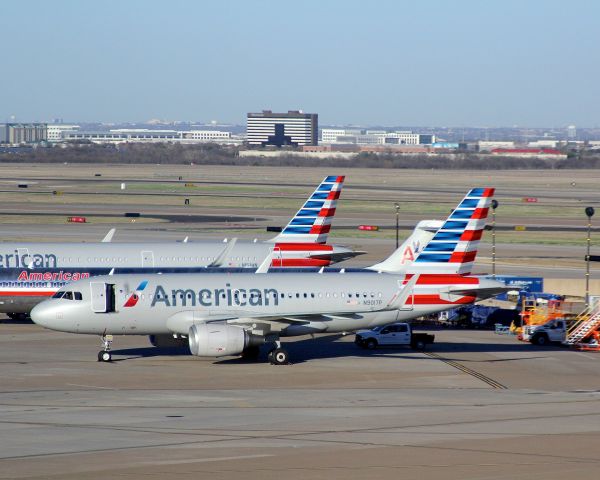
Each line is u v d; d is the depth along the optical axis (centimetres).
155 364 14662
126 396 12219
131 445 9550
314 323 15312
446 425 10669
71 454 9169
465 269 16325
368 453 9300
